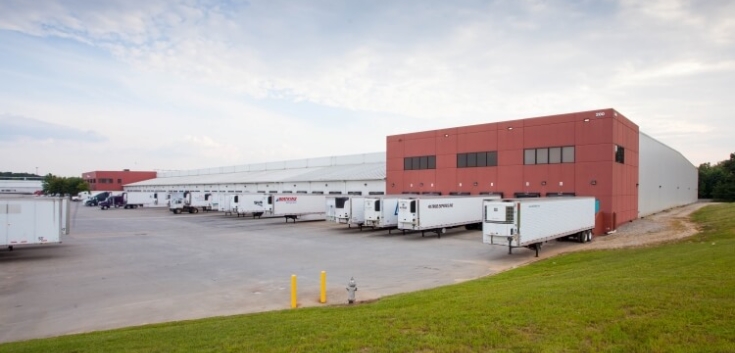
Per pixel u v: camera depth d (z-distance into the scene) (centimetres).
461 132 4738
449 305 1047
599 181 3706
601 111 3719
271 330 908
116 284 1775
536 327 794
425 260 2317
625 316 828
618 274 1353
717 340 676
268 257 2448
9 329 1206
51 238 2583
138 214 6656
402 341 760
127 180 14588
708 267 1292
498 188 4388
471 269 2053
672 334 712
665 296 940
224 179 9975
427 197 3600
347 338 798
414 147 5219
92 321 1278
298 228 4259
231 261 2320
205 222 5047
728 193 9969
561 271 1741
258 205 5672
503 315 886
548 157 4038
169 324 1156
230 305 1442
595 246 2739
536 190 4100
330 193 6291
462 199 3684
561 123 3959
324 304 1422
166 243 3123
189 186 10950
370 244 3009
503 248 2777
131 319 1295
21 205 2508
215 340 848
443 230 3588
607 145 3675
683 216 4978
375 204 3653
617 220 3781
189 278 1886
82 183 11588
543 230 2550
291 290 1509
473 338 754
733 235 2553
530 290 1170
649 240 2838
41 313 1366
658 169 5688
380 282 1764
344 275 1919
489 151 4484
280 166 9950
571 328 776
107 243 3136
